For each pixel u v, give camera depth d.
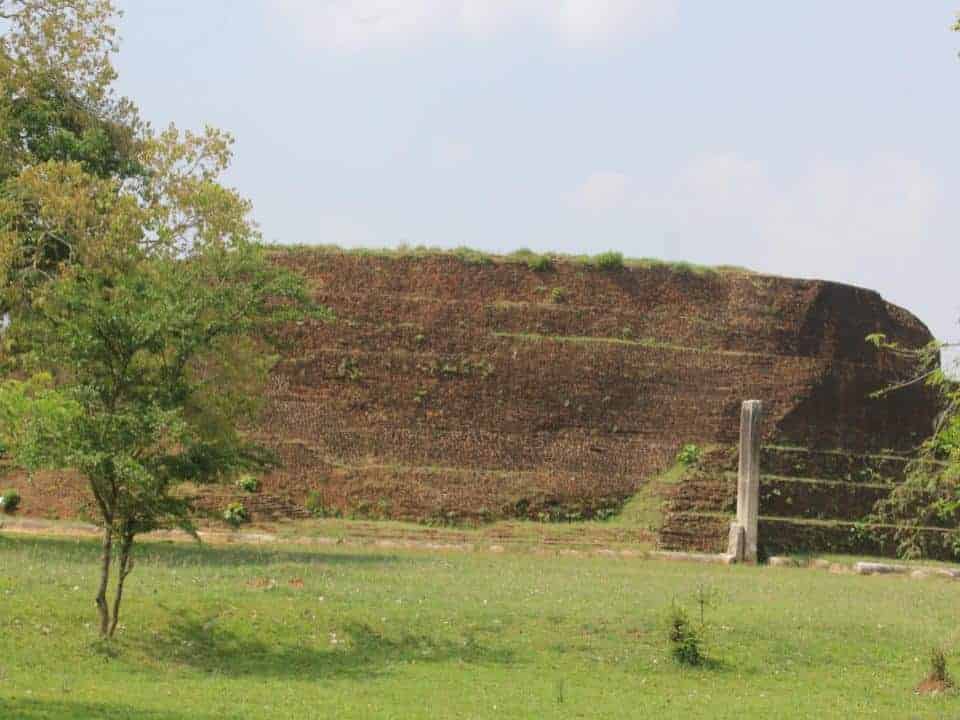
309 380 60.69
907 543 24.48
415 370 61.44
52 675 24.30
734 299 66.31
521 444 60.31
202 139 37.00
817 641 30.20
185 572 33.72
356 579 34.41
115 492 26.72
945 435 20.95
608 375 62.56
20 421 26.06
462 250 66.25
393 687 24.80
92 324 27.11
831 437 63.47
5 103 43.22
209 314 29.12
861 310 67.44
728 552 52.28
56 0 45.34
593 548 53.25
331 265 64.31
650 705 24.28
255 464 30.92
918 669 28.70
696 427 61.84
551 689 25.30
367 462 58.53
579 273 66.31
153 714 21.00
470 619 29.86
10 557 35.44
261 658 26.78
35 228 41.12
